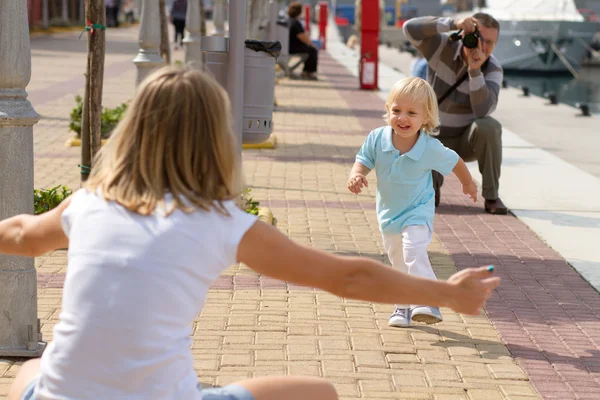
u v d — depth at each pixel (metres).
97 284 2.69
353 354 5.63
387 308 6.62
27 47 5.07
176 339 2.71
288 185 11.35
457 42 9.65
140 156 2.79
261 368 5.36
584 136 17.67
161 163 2.78
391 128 6.09
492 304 6.81
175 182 2.78
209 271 2.76
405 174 5.97
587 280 7.55
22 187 5.15
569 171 13.03
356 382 5.19
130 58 34.78
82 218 2.80
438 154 5.95
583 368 5.54
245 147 14.30
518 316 6.54
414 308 5.89
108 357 2.66
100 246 2.73
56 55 34.56
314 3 83.25
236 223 2.79
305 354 5.60
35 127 15.99
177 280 2.70
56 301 6.52
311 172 12.34
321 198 10.61
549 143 16.61
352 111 20.14
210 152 2.82
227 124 2.87
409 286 2.85
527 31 50.50
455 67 9.73
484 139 9.85
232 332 5.95
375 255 8.12
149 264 2.69
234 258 2.80
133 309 2.66
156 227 2.73
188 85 2.80
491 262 8.03
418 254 5.86
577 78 48.88
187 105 2.78
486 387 5.18
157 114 2.78
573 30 50.09
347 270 2.83
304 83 27.03
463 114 9.98
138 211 2.75
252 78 8.35
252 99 8.40
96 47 8.70
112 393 2.66
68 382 2.68
